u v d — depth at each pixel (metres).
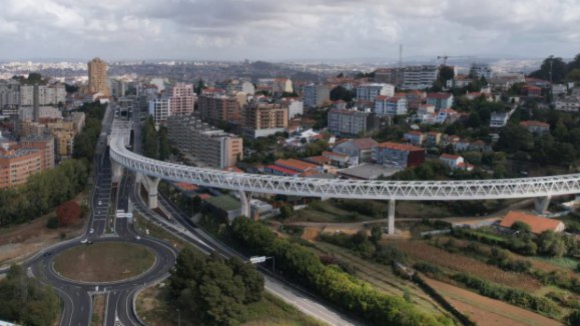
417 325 198.62
